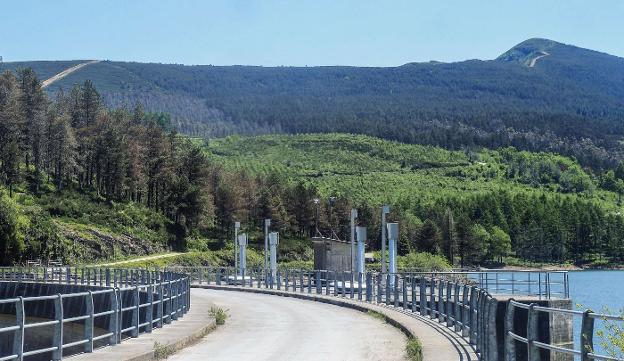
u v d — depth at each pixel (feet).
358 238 147.43
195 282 220.64
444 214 522.47
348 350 70.85
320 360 64.13
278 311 119.96
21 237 296.10
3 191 337.93
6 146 387.14
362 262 147.74
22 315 50.24
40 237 309.22
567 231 581.12
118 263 322.75
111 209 405.80
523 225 593.01
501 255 553.64
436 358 58.29
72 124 498.69
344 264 184.34
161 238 398.83
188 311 108.06
